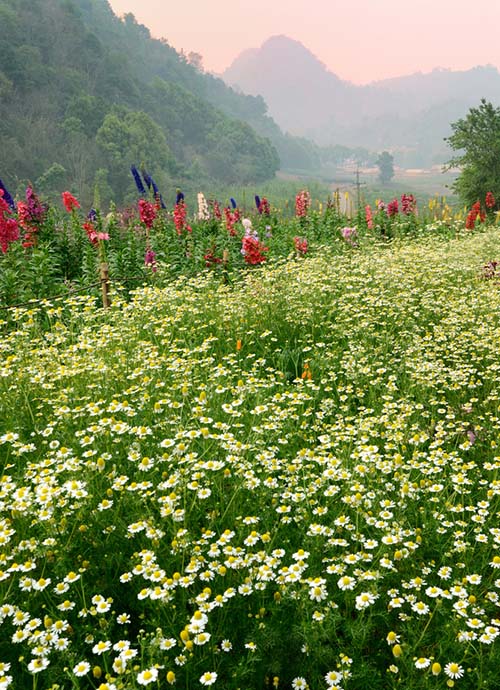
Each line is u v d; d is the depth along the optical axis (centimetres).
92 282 1020
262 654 268
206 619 260
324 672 273
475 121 4053
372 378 595
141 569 289
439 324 754
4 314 796
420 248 1183
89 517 335
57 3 19762
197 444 416
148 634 256
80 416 462
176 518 319
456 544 322
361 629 272
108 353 618
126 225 1522
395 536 317
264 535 312
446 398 574
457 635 271
